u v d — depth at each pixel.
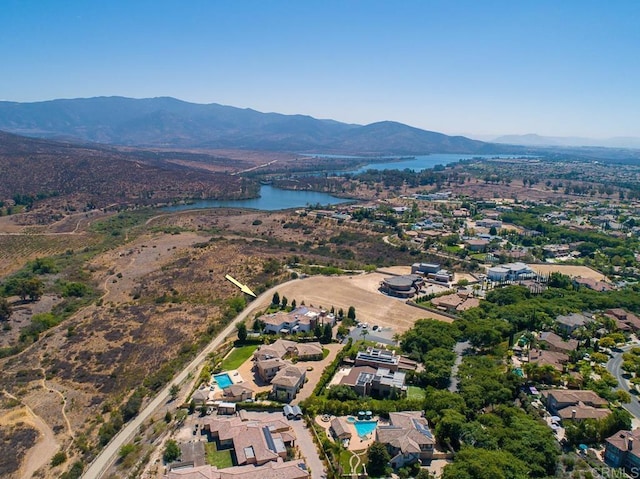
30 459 109.06
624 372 141.50
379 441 101.88
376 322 179.25
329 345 158.75
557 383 131.12
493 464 90.06
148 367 146.88
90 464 102.88
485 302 188.62
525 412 117.69
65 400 132.12
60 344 164.75
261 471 91.75
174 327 174.62
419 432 102.94
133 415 120.81
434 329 158.88
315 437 107.38
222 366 143.38
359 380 128.75
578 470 97.19
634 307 190.75
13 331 178.25
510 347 153.75
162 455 100.88
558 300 191.25
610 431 107.94
